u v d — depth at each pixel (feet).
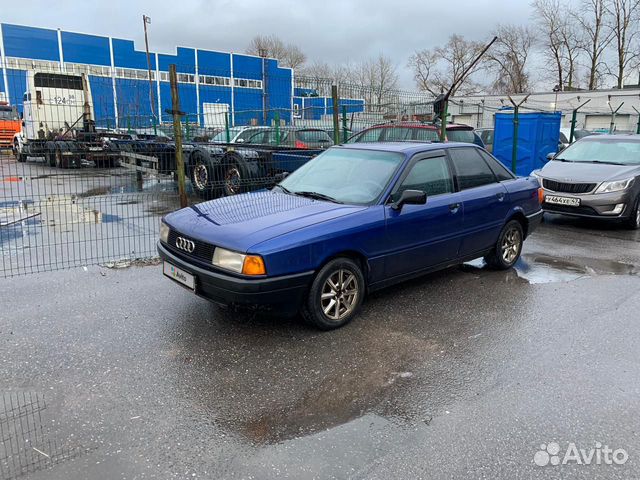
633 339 14.12
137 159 41.91
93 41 140.36
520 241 21.06
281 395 11.00
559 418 10.27
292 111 47.42
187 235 14.08
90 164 44.57
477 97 127.95
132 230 26.68
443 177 17.58
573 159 33.35
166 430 9.68
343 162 17.70
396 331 14.48
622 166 30.45
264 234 13.08
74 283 17.90
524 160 43.96
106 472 8.48
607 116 111.96
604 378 11.91
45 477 8.32
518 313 15.99
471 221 18.13
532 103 121.49
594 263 22.09
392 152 17.04
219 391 11.11
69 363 12.21
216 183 35.09
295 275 13.08
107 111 59.72
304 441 9.40
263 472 8.54
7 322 14.49
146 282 18.12
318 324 14.10
